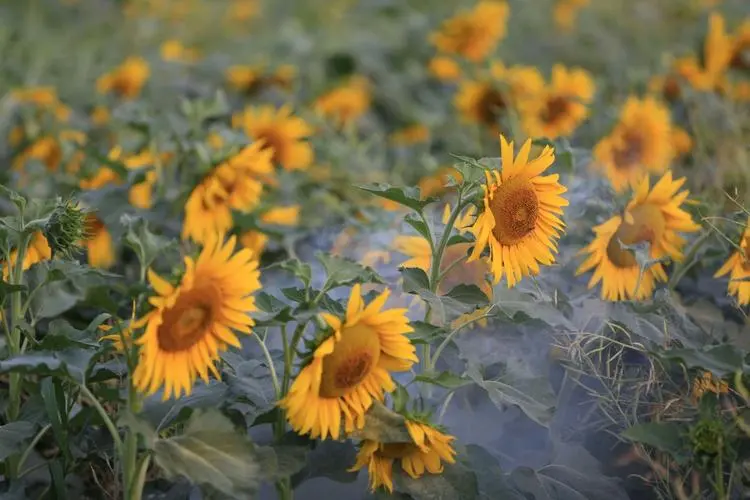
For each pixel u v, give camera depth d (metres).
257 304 1.62
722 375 1.58
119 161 2.24
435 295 1.63
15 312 1.69
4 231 1.69
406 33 4.80
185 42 5.11
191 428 1.51
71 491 1.74
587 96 2.71
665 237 1.85
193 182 2.14
